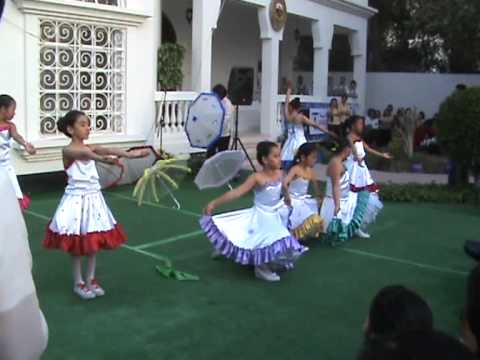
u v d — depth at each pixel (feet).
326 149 47.96
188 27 52.70
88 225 16.52
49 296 17.03
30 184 33.37
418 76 68.64
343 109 53.21
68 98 32.07
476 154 32.35
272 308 16.74
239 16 58.75
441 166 44.27
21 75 29.76
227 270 19.86
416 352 4.34
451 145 33.12
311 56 69.00
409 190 33.19
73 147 16.58
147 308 16.42
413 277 19.99
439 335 4.56
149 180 28.81
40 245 22.03
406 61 86.89
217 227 18.79
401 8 83.46
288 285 18.65
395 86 69.36
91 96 33.17
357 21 62.75
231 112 38.01
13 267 5.53
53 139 30.94
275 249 18.20
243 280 18.94
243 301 17.17
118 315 15.87
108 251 21.56
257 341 14.60
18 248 5.59
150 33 35.68
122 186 32.81
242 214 19.29
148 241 23.07
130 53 34.71
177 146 38.06
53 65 31.14
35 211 27.30
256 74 61.52
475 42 60.85
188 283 18.52
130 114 35.09
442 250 23.36
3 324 5.50
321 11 55.47
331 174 22.68
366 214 24.22
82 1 31.32
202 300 17.16
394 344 4.49
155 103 36.78
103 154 17.26
